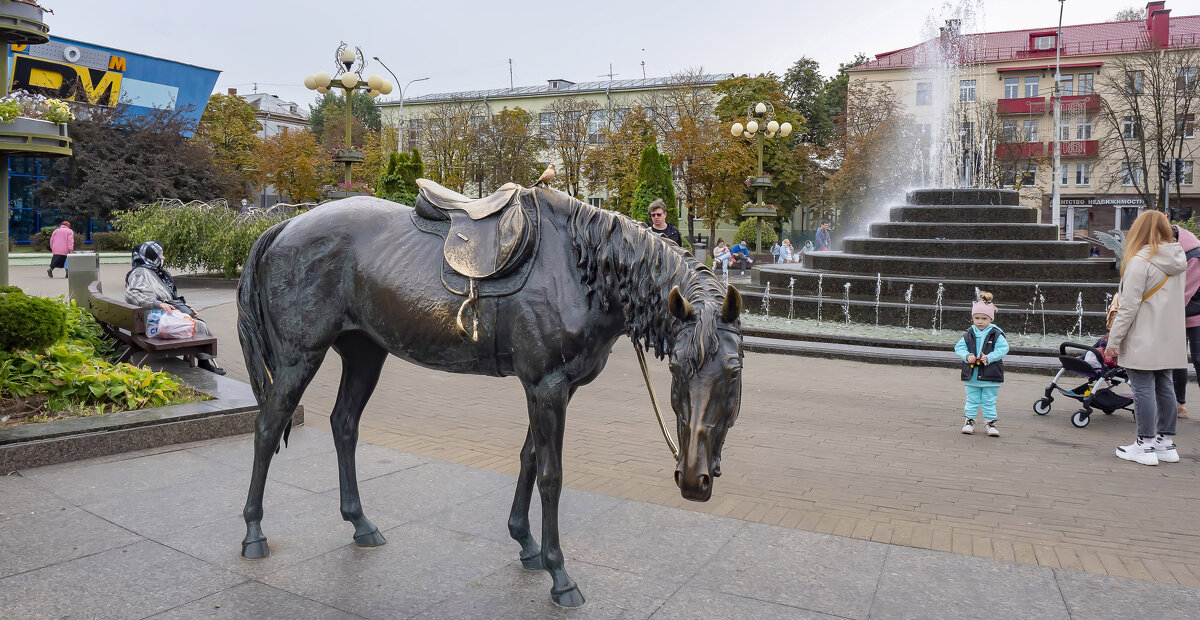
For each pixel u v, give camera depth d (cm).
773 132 2825
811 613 325
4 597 323
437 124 5303
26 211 3772
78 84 3631
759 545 403
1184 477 561
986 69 5469
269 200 5750
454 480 506
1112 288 1345
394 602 329
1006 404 822
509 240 329
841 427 708
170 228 2155
